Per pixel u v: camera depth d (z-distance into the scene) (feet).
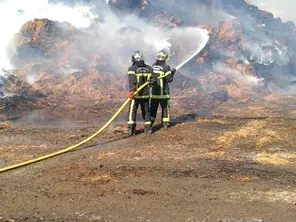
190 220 14.14
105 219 14.26
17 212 14.97
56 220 14.17
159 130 31.60
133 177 18.85
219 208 15.25
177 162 21.52
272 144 26.12
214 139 27.30
